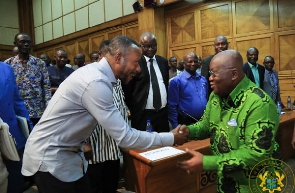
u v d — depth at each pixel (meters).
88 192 1.47
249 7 5.12
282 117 3.12
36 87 2.88
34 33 9.88
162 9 6.10
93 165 1.91
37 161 1.25
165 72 2.49
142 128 2.31
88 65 1.29
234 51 1.21
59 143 1.26
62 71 3.64
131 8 6.38
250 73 3.63
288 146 3.33
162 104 2.38
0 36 9.28
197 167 1.16
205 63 2.90
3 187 1.60
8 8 9.45
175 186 1.98
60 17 8.59
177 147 1.91
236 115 1.18
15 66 2.83
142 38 2.40
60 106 1.23
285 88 4.87
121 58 1.29
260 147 1.08
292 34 4.73
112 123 1.20
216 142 1.29
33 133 1.30
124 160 2.08
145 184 1.83
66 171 1.28
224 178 1.28
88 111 1.25
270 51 4.97
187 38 5.91
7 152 1.58
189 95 2.64
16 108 1.92
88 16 7.58
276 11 4.86
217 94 1.25
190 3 5.80
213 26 5.55
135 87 2.31
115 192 2.16
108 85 1.23
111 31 7.02
